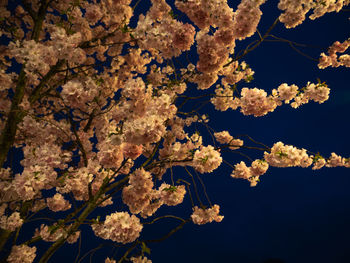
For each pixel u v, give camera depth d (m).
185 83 3.25
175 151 2.71
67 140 3.14
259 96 2.43
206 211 2.46
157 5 2.74
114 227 2.28
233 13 2.25
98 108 2.86
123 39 3.53
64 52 2.04
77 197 3.43
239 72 3.62
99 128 3.08
